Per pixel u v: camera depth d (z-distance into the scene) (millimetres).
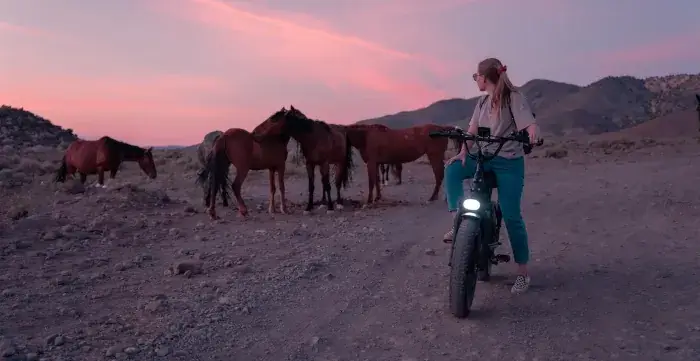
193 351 4270
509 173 5359
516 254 5582
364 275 6520
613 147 33594
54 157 32031
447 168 5496
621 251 7273
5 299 5453
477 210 5012
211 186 10914
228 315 5070
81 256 7426
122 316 5016
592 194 12477
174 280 6273
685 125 65125
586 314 4969
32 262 6988
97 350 4211
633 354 4102
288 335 4637
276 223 10422
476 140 5172
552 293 5605
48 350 4176
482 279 6059
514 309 5172
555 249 7582
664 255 6953
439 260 7277
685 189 12141
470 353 4227
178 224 10195
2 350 4062
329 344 4457
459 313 4930
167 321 4887
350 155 13664
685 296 5324
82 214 10516
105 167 16797
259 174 23000
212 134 12930
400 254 7664
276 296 5668
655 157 24547
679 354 4062
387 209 12461
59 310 5129
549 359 4074
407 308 5305
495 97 5250
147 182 19406
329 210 12438
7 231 8570
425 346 4383
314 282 6223
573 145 36562
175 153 38156
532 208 11148
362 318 5055
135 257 7359
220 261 7125
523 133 5191
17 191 13805
